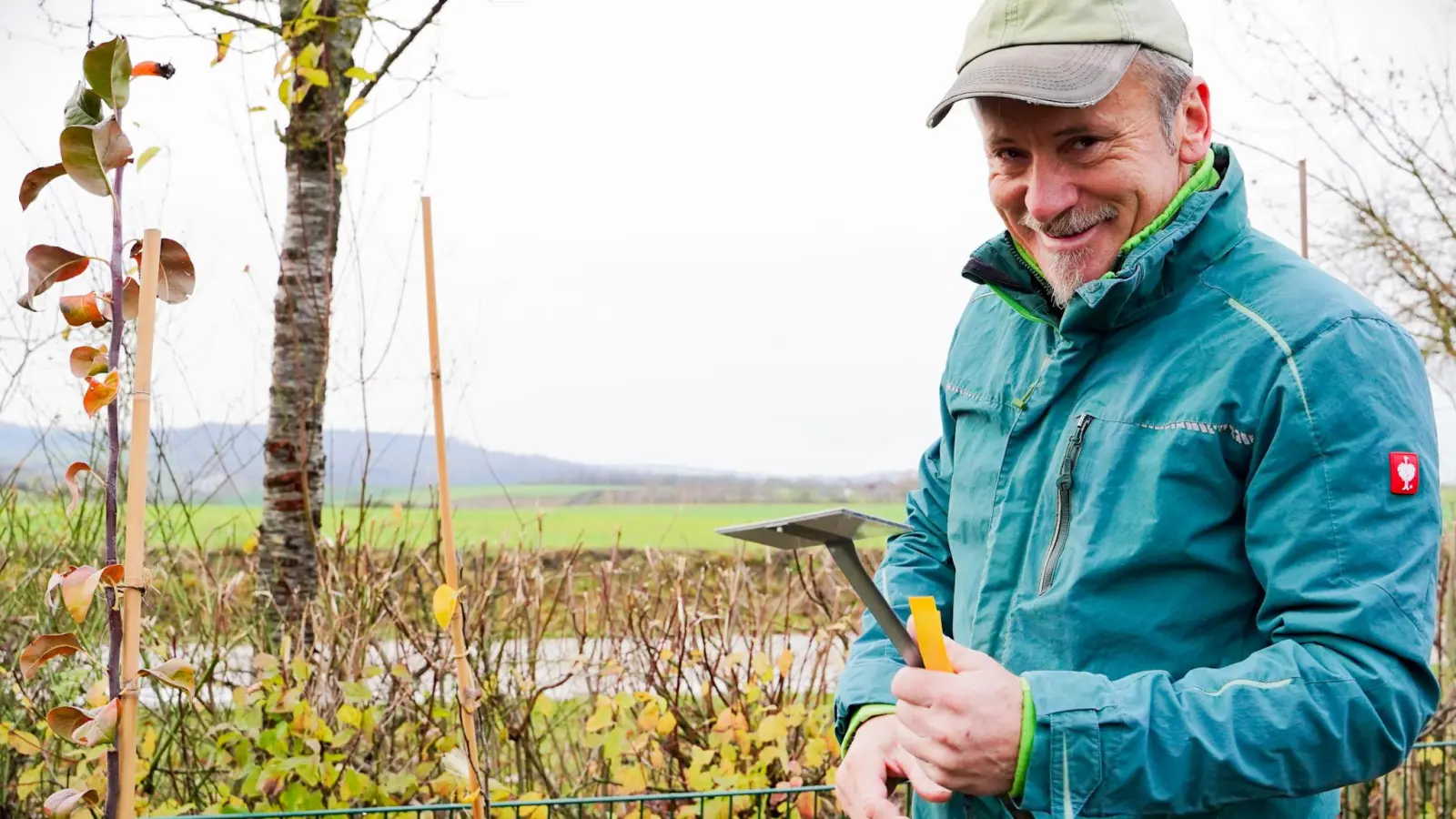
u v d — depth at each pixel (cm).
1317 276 141
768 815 292
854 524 126
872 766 156
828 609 342
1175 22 148
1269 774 124
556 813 309
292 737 295
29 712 308
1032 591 150
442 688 315
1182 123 149
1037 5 147
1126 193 145
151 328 139
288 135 394
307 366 395
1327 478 129
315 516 393
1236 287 142
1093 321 147
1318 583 128
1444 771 330
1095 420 146
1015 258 161
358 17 371
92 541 341
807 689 337
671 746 315
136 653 141
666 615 340
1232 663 138
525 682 332
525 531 370
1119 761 123
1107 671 141
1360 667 123
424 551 336
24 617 327
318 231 399
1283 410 132
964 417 172
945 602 181
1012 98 141
